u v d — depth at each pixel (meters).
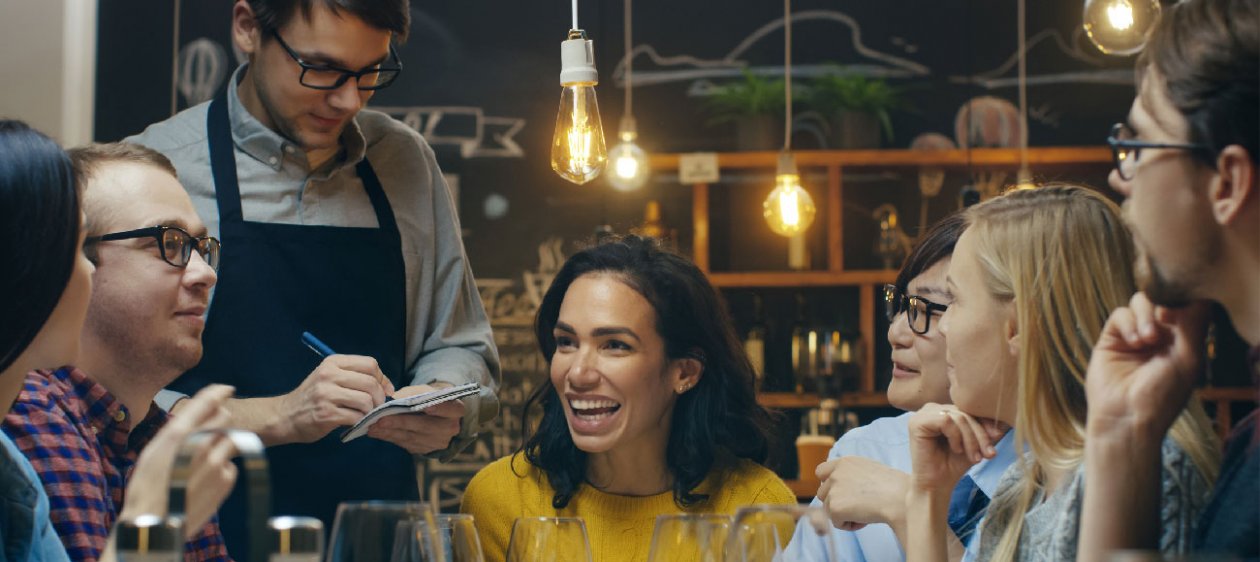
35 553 1.32
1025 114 4.94
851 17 4.99
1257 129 1.03
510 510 2.18
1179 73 1.08
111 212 1.71
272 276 2.19
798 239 4.80
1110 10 2.57
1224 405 4.65
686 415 2.19
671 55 5.01
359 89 2.14
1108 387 1.21
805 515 1.23
